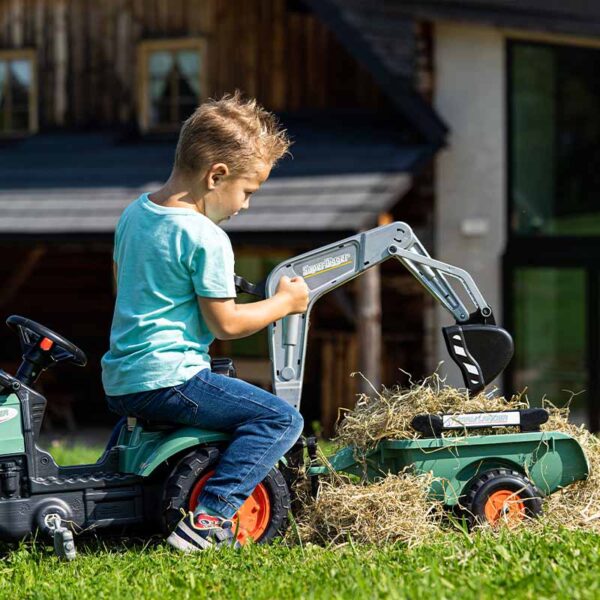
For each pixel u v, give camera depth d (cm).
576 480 683
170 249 621
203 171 629
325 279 684
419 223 1916
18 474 621
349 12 1862
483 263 1903
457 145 1906
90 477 634
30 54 2267
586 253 1881
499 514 658
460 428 666
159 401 620
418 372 1895
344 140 1917
